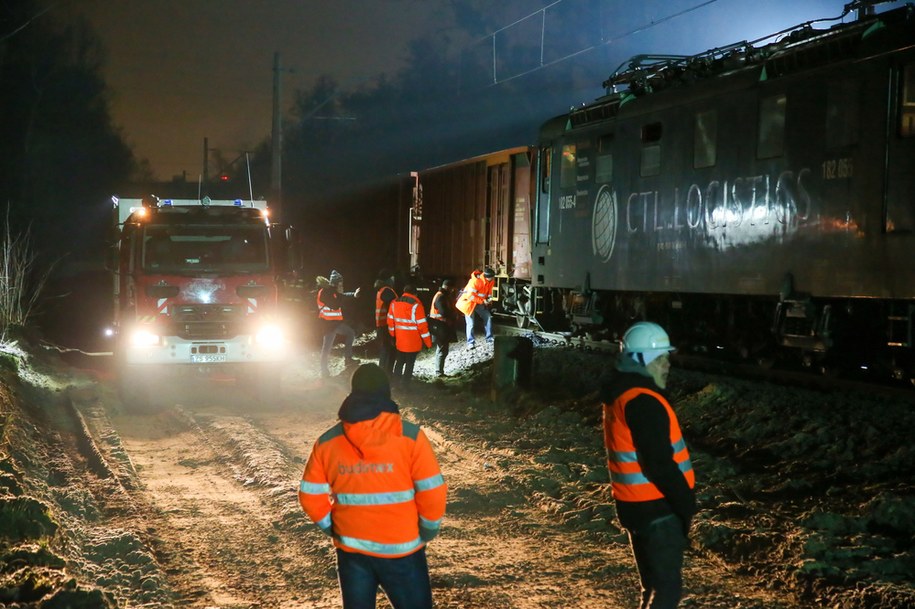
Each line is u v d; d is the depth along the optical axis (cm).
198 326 1373
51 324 3069
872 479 823
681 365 1557
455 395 1521
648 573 438
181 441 1143
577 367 1572
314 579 625
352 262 3822
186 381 1595
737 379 1292
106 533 690
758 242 1312
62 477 900
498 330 2312
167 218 1376
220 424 1192
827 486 830
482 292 2011
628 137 1639
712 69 1500
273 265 1412
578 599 591
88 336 2789
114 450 1026
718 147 1398
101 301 3603
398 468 411
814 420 1015
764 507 795
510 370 1433
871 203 1117
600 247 1739
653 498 435
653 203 1564
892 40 1089
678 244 1495
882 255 1102
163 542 707
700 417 1174
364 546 410
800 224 1230
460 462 1012
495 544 712
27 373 1518
